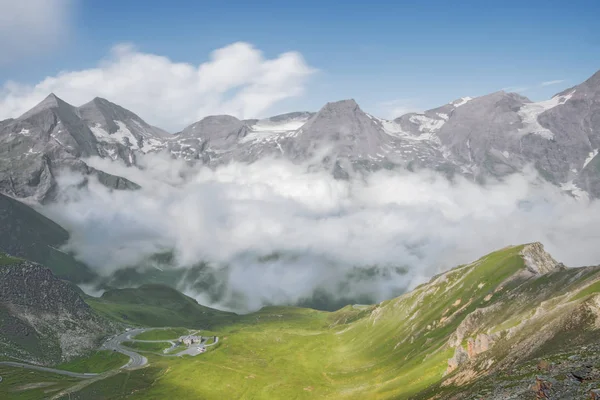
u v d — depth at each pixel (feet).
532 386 276.41
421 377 646.33
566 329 373.81
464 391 390.42
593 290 456.04
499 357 437.17
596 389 233.14
